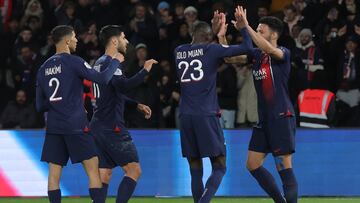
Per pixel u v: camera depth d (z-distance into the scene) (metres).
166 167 38.72
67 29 28.67
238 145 38.59
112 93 29.28
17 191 38.88
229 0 49.34
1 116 46.62
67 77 28.20
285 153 29.22
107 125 29.45
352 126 43.78
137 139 38.78
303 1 48.47
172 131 38.72
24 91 45.81
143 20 48.31
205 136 28.61
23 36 48.81
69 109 28.23
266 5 50.53
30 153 38.94
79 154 28.42
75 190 38.62
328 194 38.59
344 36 45.94
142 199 37.94
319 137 38.62
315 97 40.06
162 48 47.38
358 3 48.00
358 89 44.38
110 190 38.56
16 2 53.59
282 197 30.06
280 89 29.17
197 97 28.72
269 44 28.33
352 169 38.59
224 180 38.56
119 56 28.27
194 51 28.80
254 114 44.00
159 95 44.25
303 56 44.84
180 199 37.91
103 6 50.50
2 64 49.12
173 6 52.09
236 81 44.25
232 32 47.59
